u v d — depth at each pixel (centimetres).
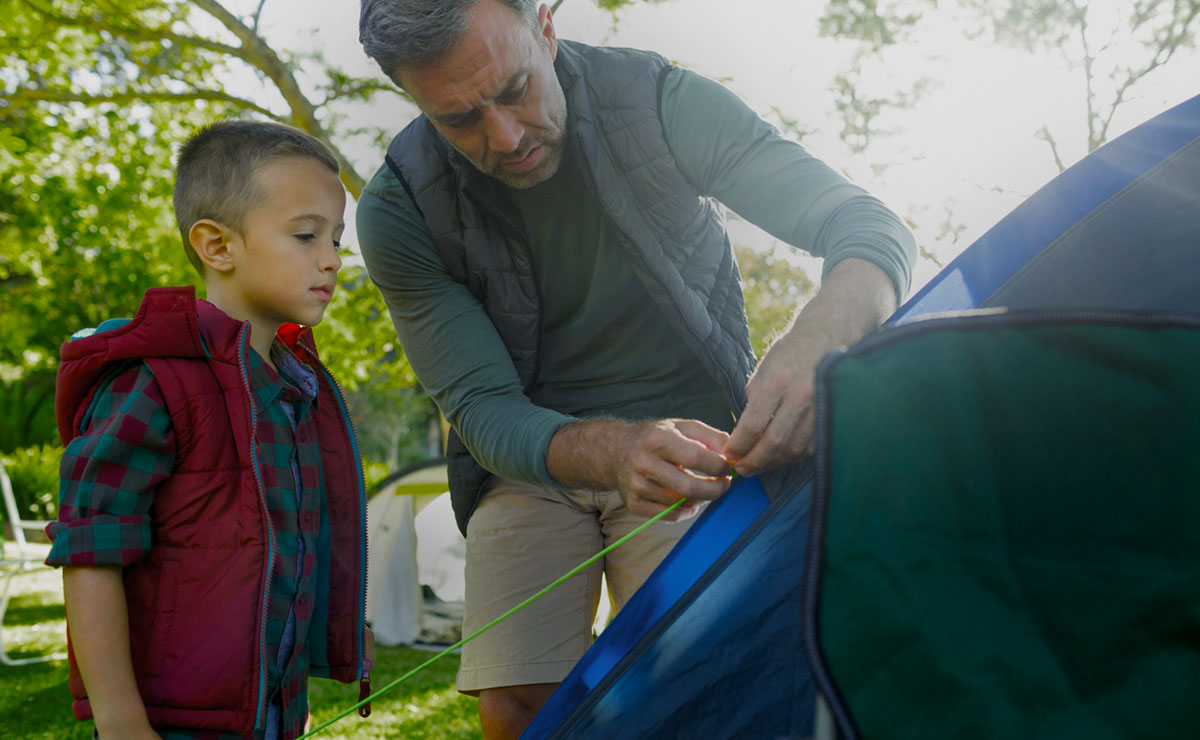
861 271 117
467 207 153
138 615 116
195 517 119
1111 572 62
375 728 310
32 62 576
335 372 579
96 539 110
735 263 172
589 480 129
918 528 65
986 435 63
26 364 1099
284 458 130
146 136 606
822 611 65
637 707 109
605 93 146
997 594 63
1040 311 62
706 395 168
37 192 690
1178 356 60
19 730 314
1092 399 62
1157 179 113
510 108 134
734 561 110
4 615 605
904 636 64
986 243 118
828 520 65
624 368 164
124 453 114
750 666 107
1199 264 110
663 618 111
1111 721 61
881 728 64
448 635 498
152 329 119
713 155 146
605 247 154
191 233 136
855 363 64
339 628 143
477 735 298
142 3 551
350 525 146
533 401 168
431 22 125
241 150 135
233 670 116
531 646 159
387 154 160
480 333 158
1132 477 62
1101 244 113
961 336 63
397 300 164
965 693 63
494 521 164
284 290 135
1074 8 435
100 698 109
